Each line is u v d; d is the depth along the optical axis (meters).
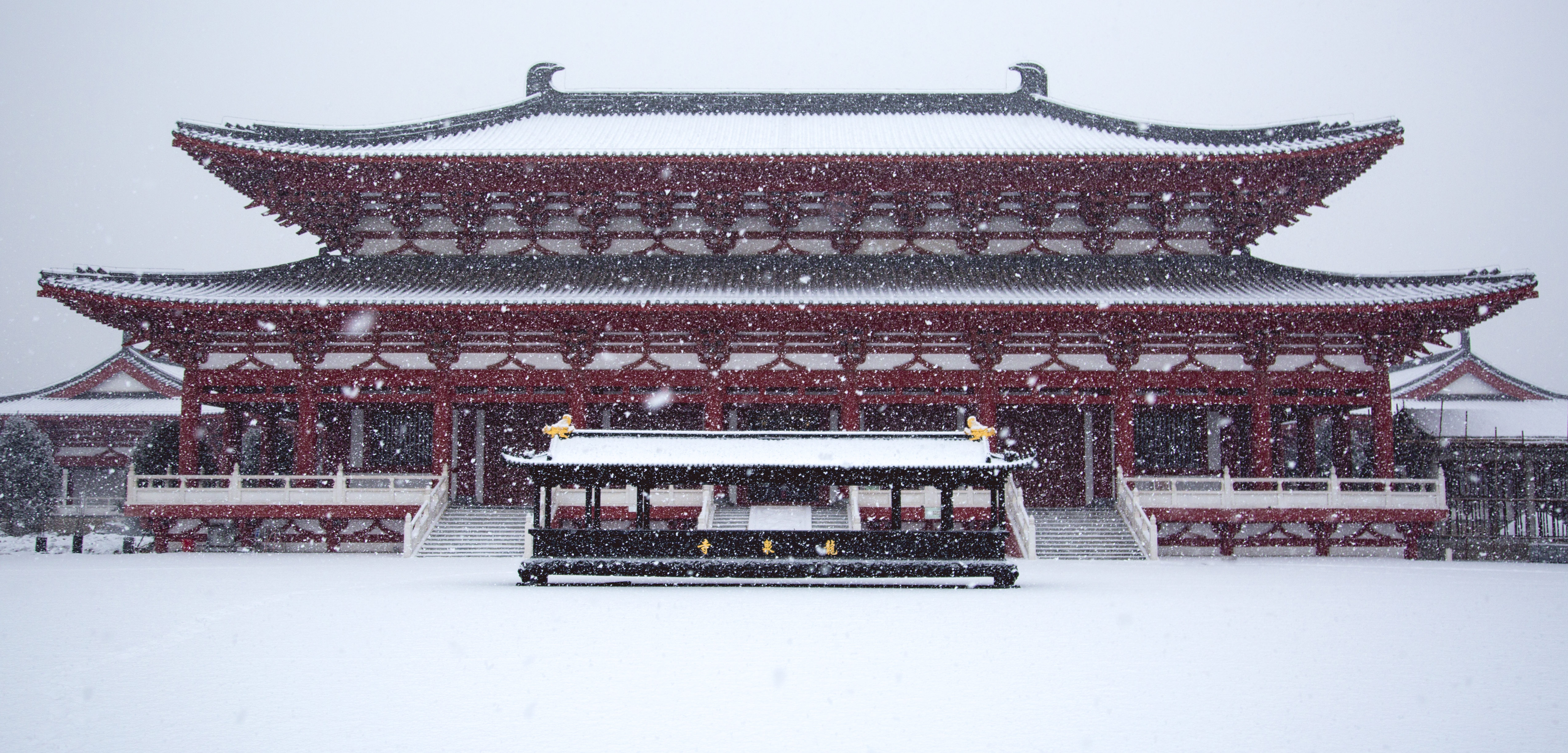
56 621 20.00
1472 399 63.03
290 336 45.47
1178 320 45.00
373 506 42.84
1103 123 51.19
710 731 11.62
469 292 44.84
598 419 50.22
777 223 50.06
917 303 43.22
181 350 45.62
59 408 67.94
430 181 48.34
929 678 14.54
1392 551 43.47
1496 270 43.66
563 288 45.50
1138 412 49.47
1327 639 18.02
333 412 49.12
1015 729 11.73
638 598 24.66
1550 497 47.34
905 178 48.34
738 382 45.91
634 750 10.85
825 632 18.75
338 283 46.34
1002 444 49.69
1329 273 47.00
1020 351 46.09
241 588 26.41
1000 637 18.12
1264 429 45.50
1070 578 31.12
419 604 22.98
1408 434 52.50
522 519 43.38
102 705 12.89
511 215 50.12
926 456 30.02
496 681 14.27
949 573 28.70
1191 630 19.05
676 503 42.94
